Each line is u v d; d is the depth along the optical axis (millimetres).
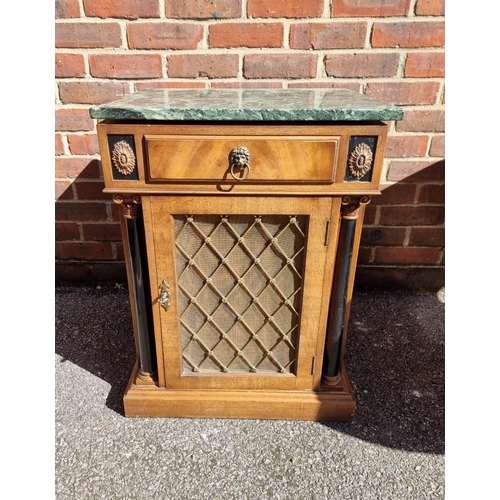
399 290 1702
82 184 1533
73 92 1396
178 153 810
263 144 801
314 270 938
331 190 849
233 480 931
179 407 1080
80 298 1639
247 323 1021
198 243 933
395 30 1301
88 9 1281
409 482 933
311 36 1312
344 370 1162
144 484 920
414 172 1497
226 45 1327
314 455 995
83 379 1226
